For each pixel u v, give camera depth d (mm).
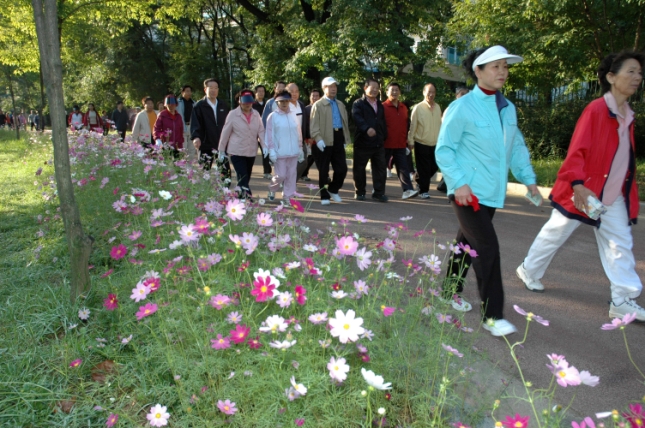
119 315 3064
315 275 3295
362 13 17578
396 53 17578
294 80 20469
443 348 2666
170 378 2688
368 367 2592
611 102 3578
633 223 3750
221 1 28844
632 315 2184
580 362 3180
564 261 5223
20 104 58938
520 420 1868
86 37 19031
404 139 8625
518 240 6000
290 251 3930
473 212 3383
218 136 8172
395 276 3357
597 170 3600
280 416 2271
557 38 10945
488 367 3010
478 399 2600
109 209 5012
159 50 34938
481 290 3443
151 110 10188
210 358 2533
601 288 4477
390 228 3779
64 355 2855
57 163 3393
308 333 2811
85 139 8578
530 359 3188
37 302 3523
